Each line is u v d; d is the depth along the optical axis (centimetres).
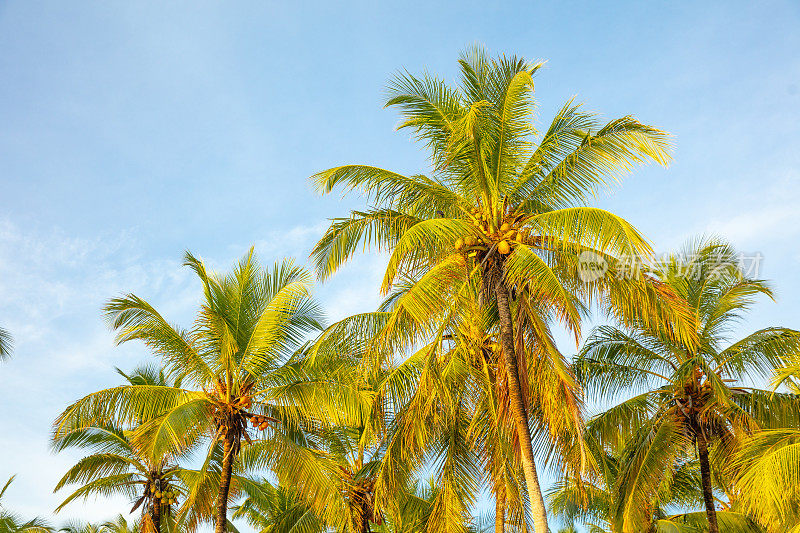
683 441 1756
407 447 1593
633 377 1842
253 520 2883
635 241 1209
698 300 1800
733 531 2092
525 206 1454
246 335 1812
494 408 1570
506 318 1365
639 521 1753
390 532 2430
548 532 1240
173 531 2328
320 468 1800
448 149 1380
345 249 1492
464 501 1670
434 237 1316
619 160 1338
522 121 1422
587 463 1407
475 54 1491
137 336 1745
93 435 2234
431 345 1470
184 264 1823
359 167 1448
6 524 2884
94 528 2945
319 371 1734
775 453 1313
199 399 1686
